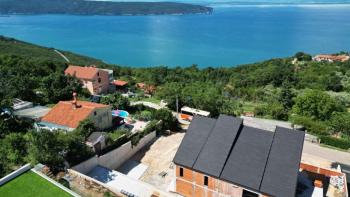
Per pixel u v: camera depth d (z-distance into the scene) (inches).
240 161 1145.4
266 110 2578.7
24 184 1055.6
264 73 5196.9
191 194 1226.0
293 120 2230.6
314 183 1237.7
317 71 5487.2
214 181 1148.5
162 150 1665.8
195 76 5442.9
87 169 1333.7
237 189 1106.7
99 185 1180.5
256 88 4394.7
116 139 1569.9
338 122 2132.1
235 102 3174.2
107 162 1443.2
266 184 1061.1
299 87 4549.7
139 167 1497.3
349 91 4276.6
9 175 1076.5
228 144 1186.6
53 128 1696.6
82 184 1179.9
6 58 3922.2
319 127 2097.7
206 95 2874.0
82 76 2898.6
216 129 1245.1
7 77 2399.1
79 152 1315.2
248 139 1198.3
